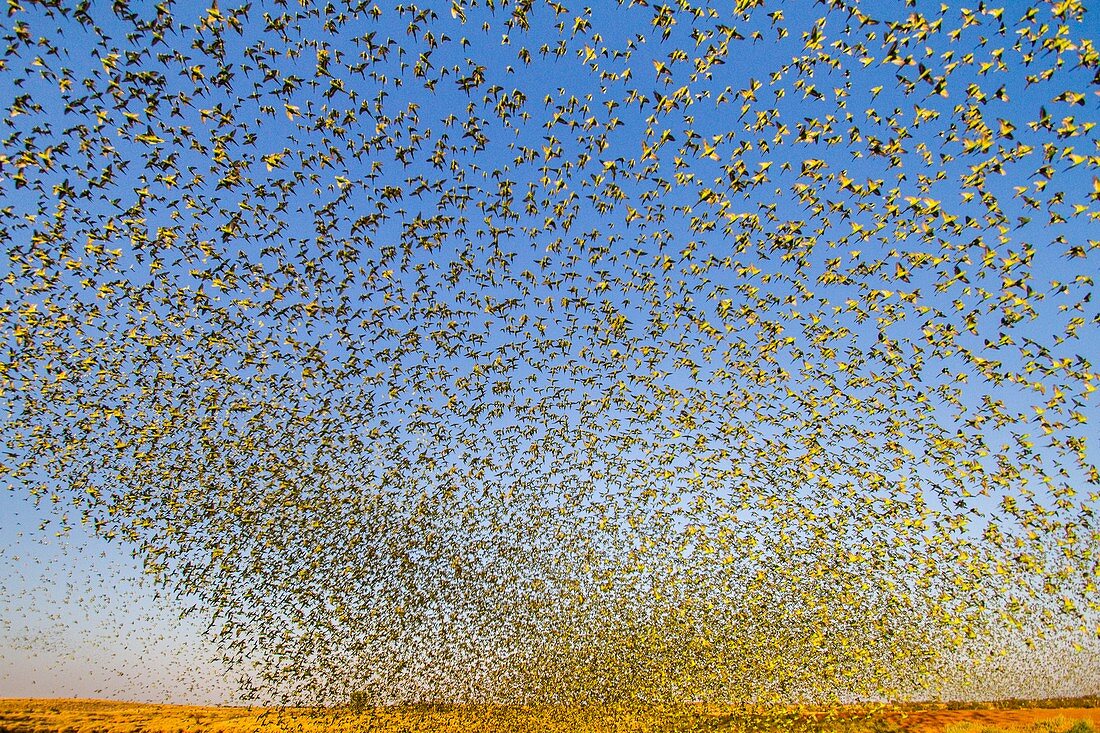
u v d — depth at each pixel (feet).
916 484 37.01
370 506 55.93
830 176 29.78
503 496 57.36
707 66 25.55
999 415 31.89
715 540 44.04
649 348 42.22
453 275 40.16
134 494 50.75
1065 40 20.07
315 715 54.44
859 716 49.83
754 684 51.03
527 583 61.98
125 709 122.11
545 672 60.13
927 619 45.29
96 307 39.55
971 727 67.21
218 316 42.01
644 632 55.21
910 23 22.70
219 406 47.14
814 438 40.29
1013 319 28.12
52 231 33.53
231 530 52.49
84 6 23.08
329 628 54.95
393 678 57.06
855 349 36.19
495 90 27.71
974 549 35.17
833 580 43.78
